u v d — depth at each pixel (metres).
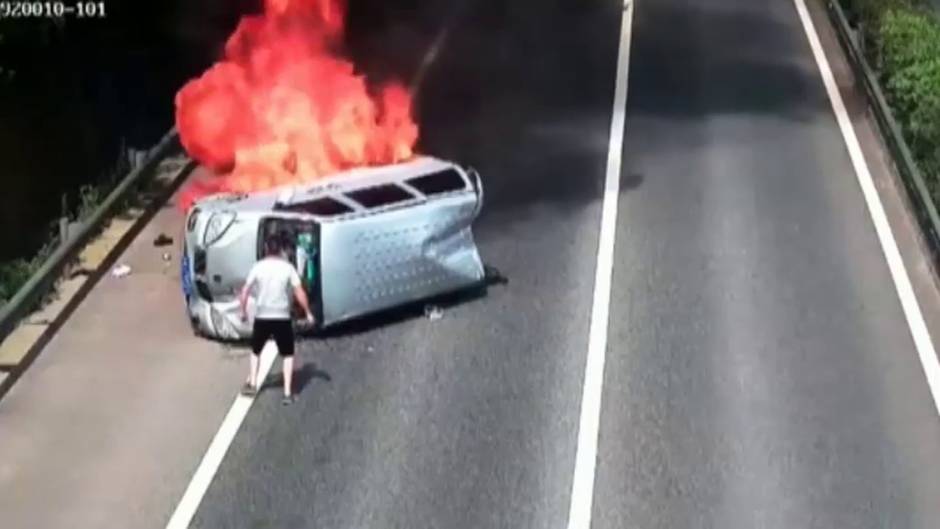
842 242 23.92
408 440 17.84
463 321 20.91
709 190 26.03
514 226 24.28
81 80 26.14
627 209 25.09
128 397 18.83
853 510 16.62
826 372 19.69
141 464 17.33
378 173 21.47
